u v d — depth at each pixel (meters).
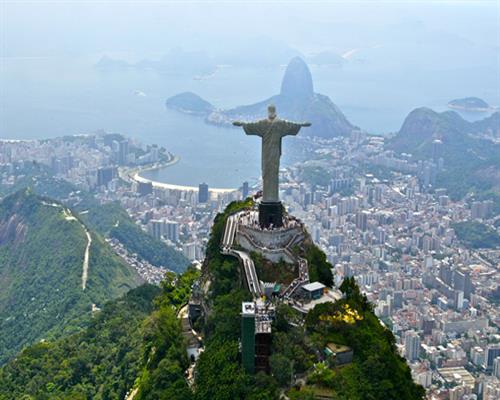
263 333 127.12
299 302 142.12
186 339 155.25
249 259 156.62
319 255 165.75
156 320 173.00
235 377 122.50
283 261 156.62
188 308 174.38
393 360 127.81
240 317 134.38
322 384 118.38
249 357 124.56
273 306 135.38
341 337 128.88
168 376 138.75
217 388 123.44
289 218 177.88
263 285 146.50
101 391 186.12
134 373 176.62
